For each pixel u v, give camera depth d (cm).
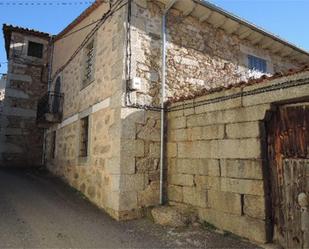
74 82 823
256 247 372
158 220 482
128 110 537
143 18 586
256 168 397
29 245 366
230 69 723
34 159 1170
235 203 420
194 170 498
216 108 466
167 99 588
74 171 744
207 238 409
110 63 597
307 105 366
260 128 401
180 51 631
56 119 906
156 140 562
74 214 516
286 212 373
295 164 370
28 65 1213
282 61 891
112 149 545
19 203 566
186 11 641
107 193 545
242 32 741
